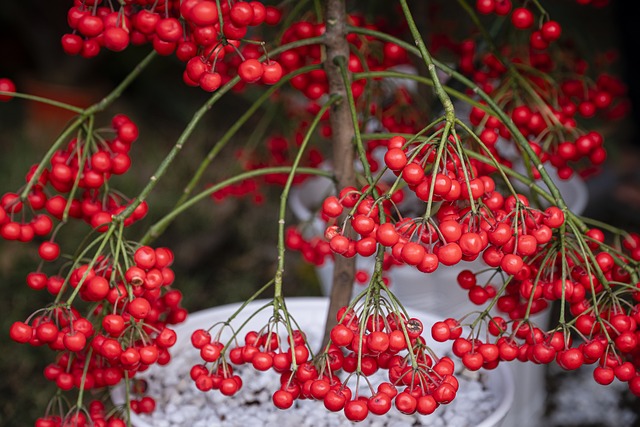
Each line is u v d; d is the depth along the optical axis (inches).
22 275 46.0
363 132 27.2
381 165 37.3
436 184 19.7
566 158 25.5
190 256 49.9
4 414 39.3
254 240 51.7
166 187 54.5
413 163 19.9
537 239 20.6
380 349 20.1
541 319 30.5
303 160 32.6
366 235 20.1
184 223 51.5
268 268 50.0
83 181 23.1
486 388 26.1
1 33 67.1
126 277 21.4
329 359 21.2
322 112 23.2
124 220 22.1
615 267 22.8
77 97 64.5
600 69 32.0
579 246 21.9
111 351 21.5
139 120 63.5
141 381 25.6
